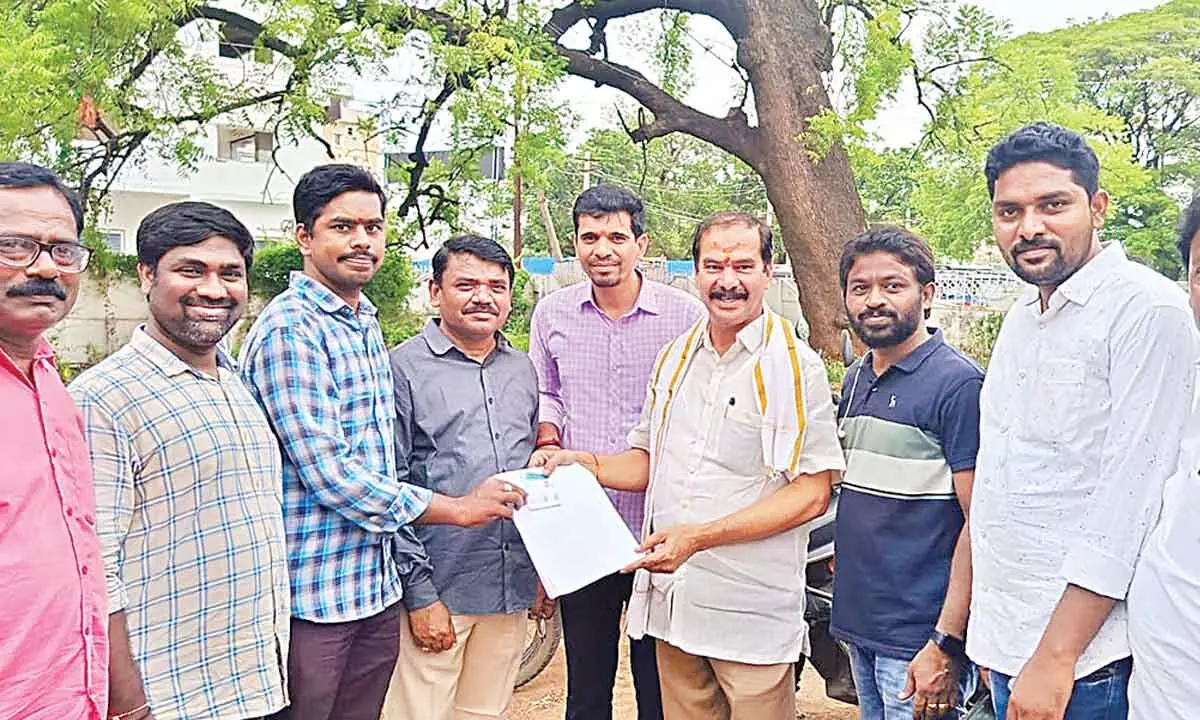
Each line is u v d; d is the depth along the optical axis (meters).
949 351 2.87
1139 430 2.08
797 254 10.60
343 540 2.94
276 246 18.55
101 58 7.79
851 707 4.93
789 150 10.40
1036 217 2.24
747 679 3.04
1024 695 2.19
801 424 2.93
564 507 3.15
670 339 3.81
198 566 2.45
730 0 10.56
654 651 3.70
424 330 3.53
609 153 27.00
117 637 2.24
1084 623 2.12
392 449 3.11
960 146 10.14
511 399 3.51
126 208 22.83
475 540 3.37
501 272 3.41
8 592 1.76
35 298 1.87
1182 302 2.11
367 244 2.98
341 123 10.10
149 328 2.52
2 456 1.80
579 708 3.85
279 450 2.81
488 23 8.94
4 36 7.01
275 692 2.59
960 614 2.68
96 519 2.15
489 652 3.47
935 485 2.79
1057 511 2.24
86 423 2.30
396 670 3.33
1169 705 1.96
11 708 1.77
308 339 2.88
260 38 8.95
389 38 8.35
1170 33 23.33
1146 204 21.52
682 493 3.09
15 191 1.88
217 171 23.36
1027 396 2.32
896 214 24.09
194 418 2.45
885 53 9.48
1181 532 1.97
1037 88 9.80
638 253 3.82
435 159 10.77
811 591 4.04
